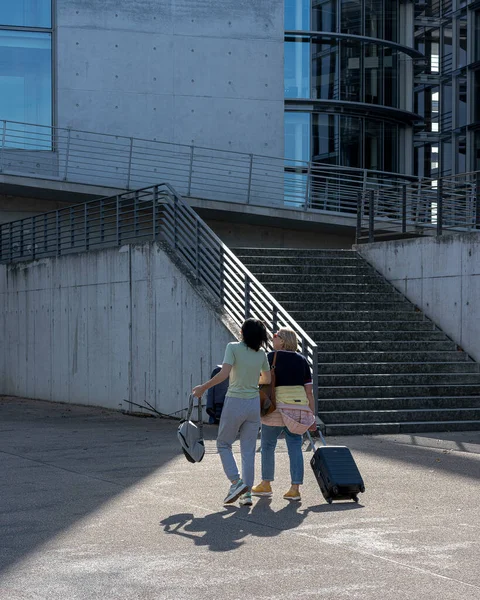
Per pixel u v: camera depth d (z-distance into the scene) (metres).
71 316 21.25
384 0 34.03
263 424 8.55
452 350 16.36
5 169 28.62
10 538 6.77
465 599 5.27
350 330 16.28
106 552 6.34
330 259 18.83
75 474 9.78
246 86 31.27
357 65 33.47
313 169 30.14
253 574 5.79
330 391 14.02
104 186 28.30
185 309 16.44
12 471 10.05
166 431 14.38
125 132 30.53
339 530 7.06
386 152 34.44
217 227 30.03
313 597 5.30
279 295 16.91
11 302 24.47
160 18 30.81
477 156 37.00
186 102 30.89
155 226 18.23
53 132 30.39
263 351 8.36
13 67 30.45
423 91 39.91
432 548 6.46
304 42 32.78
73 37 30.28
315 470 8.31
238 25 31.27
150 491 8.72
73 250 29.27
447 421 13.81
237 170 31.19
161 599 5.26
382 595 5.34
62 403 21.72
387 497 8.43
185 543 6.61
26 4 30.58
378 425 13.29
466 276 16.42
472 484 9.09
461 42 38.59
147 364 17.92
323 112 32.91
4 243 26.61
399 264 18.20
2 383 25.09
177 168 29.70
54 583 5.58
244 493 8.03
